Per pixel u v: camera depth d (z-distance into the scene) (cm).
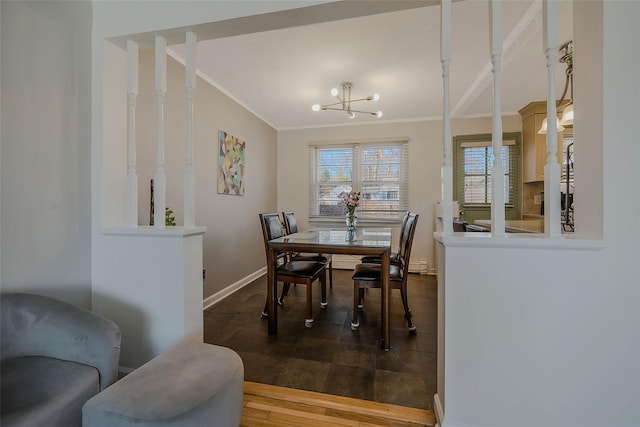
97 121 162
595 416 109
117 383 103
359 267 255
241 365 121
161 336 152
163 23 154
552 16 113
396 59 259
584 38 116
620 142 105
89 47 161
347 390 154
